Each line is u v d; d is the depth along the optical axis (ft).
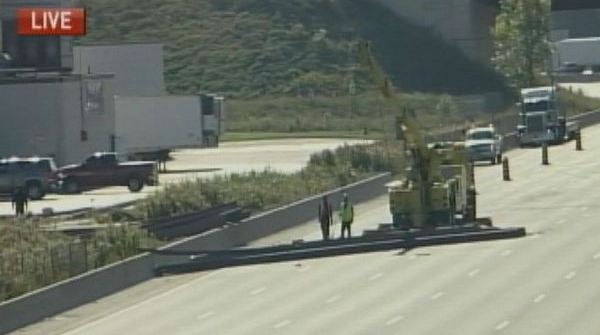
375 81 560.61
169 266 499.51
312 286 444.96
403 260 490.90
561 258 464.65
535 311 364.17
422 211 549.54
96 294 448.65
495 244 516.73
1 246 479.82
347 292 425.28
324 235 547.90
